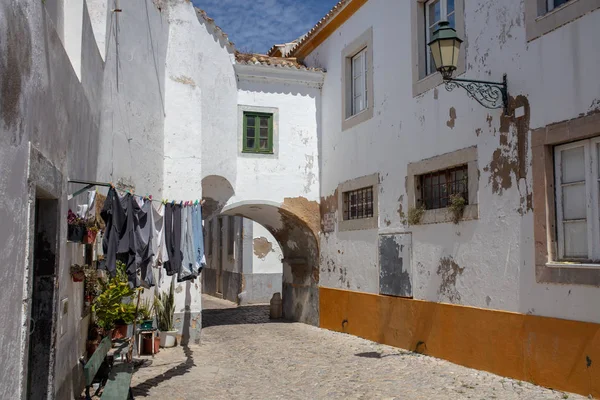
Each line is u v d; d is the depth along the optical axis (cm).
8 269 328
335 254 1229
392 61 1024
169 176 1078
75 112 552
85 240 552
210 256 2592
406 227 959
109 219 582
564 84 643
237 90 1261
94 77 665
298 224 1328
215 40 1203
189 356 962
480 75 782
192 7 1144
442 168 866
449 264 840
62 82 484
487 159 764
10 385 334
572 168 646
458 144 827
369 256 1083
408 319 940
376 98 1076
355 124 1158
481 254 771
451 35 701
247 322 1446
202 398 678
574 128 625
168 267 753
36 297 471
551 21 662
